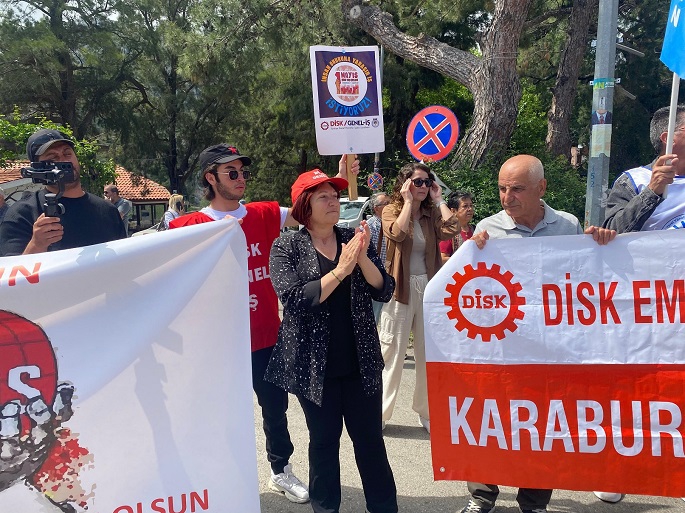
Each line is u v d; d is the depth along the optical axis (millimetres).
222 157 3250
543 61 25453
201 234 2326
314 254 2787
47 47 24484
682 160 3094
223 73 20844
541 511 2963
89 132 29156
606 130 4898
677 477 2676
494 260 2832
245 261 2389
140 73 29250
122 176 37844
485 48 9594
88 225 2904
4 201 8039
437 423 2920
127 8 27625
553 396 2787
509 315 2822
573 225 3045
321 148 4379
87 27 27234
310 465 2818
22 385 2174
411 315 4094
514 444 2834
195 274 2326
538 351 2799
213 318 2354
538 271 2793
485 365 2854
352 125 4414
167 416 2301
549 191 9695
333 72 4379
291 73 22578
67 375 2207
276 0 14594
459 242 5305
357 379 2764
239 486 2369
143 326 2273
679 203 3068
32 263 2188
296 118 22844
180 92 28188
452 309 2883
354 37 18469
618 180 3264
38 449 2188
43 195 2869
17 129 13734
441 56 10188
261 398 3326
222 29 15188
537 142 13812
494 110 9438
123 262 2244
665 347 2680
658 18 22250
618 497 3260
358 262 2689
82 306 2219
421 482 3525
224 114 28328
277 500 3344
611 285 2727
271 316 3312
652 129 3264
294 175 27859
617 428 2730
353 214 11977
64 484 2207
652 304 2689
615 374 2727
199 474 2328
